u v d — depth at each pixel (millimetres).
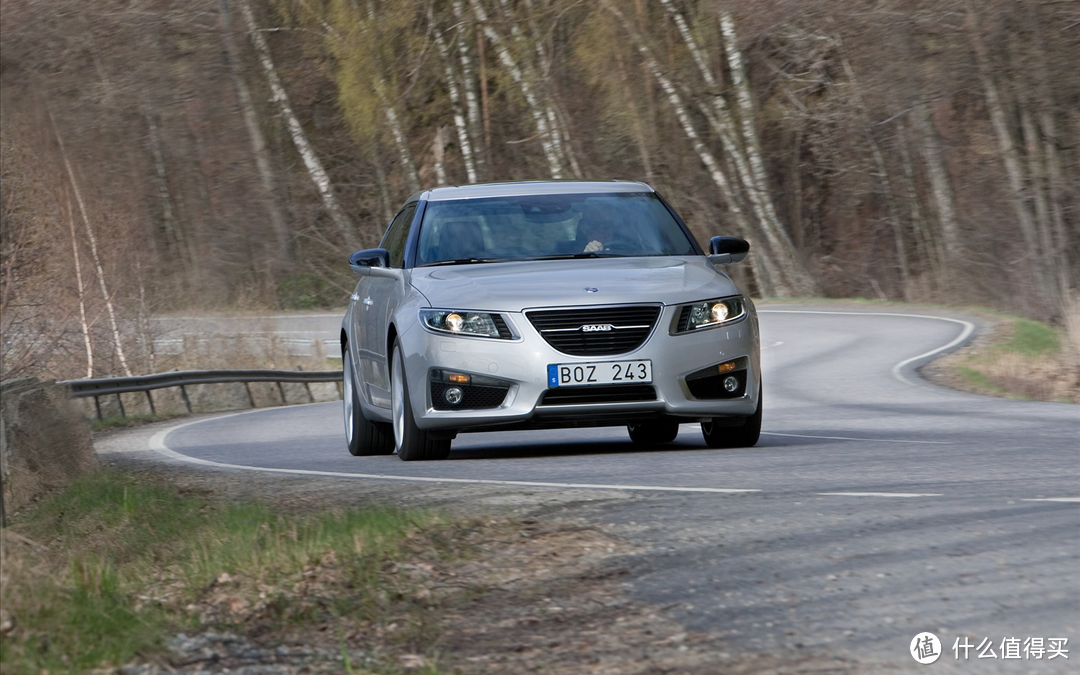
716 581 16062
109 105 174875
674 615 14648
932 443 31594
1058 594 14602
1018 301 135625
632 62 165500
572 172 171375
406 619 15109
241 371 87188
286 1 181125
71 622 14297
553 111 168500
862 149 161000
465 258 32344
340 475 29125
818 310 115750
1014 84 125875
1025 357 74000
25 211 118875
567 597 15781
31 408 34344
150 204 177000
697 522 19844
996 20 120562
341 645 14148
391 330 31594
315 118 190750
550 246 32531
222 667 13531
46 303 115125
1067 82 121125
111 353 119438
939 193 150875
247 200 183375
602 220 33281
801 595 15148
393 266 33969
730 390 29484
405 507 22406
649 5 164375
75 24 173750
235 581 16938
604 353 28703
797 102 155250
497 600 15812
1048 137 127438
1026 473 24422
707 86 162000
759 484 23750
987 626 13484
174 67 181000
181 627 14930
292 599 15930
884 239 178250
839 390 62094
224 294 173250
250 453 40344
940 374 68562
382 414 33750
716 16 159750
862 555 17000
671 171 171000
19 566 15633
